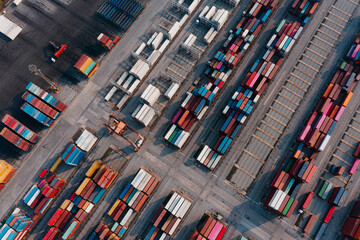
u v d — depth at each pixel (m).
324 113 86.31
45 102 94.00
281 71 94.25
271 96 92.12
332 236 79.75
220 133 89.06
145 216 84.44
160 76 96.12
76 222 81.62
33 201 84.88
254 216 82.44
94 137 90.12
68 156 85.88
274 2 95.38
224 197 84.38
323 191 81.75
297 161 80.75
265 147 87.81
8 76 96.94
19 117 93.38
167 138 87.44
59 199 87.38
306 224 80.38
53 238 82.94
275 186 79.19
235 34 95.56
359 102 90.06
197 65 96.38
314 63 94.50
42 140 91.69
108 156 89.75
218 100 92.38
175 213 80.00
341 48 95.25
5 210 86.81
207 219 79.94
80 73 97.19
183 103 88.75
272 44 93.38
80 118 93.25
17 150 91.19
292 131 88.75
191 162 87.69
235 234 81.38
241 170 86.25
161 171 87.50
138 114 88.06
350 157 85.81
